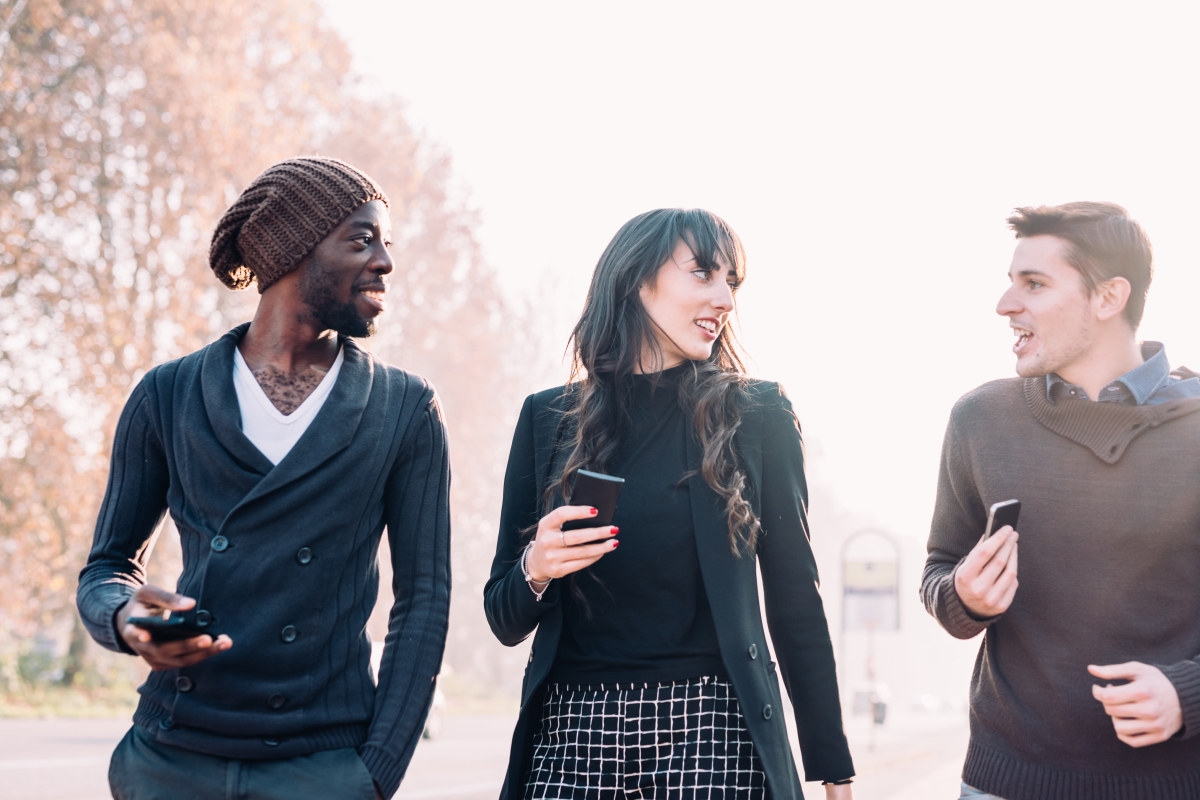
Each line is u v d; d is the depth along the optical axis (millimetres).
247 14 22672
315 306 2410
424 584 2514
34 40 19328
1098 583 2625
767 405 2812
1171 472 2598
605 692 2570
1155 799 2535
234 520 2254
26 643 22844
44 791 8656
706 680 2551
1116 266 2662
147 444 2402
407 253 32969
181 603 2027
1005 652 2732
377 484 2424
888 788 12094
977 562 2449
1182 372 2758
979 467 2846
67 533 20641
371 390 2453
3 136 19156
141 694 2301
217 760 2207
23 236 19234
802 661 2680
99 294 20062
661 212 2896
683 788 2463
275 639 2238
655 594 2605
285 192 2381
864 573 26359
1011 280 2787
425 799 9656
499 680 47562
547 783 2564
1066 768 2607
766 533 2736
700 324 2822
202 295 21500
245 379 2400
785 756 2514
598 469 2699
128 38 20359
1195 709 2332
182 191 20812
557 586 2699
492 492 42531
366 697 2385
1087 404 2676
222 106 20641
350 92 27219
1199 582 2590
